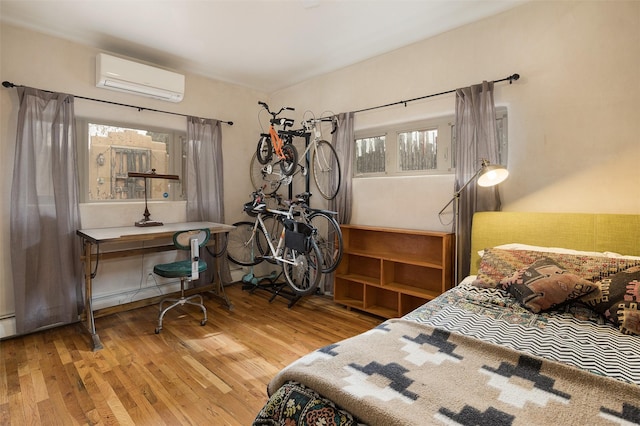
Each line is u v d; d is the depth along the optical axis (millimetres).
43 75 2855
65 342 2631
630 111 2088
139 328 2906
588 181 2236
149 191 3559
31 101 2705
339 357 1254
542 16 2393
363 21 2777
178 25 2832
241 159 4367
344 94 3703
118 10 2588
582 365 1216
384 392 1031
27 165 2697
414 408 947
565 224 2215
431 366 1197
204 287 3689
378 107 3373
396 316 3016
